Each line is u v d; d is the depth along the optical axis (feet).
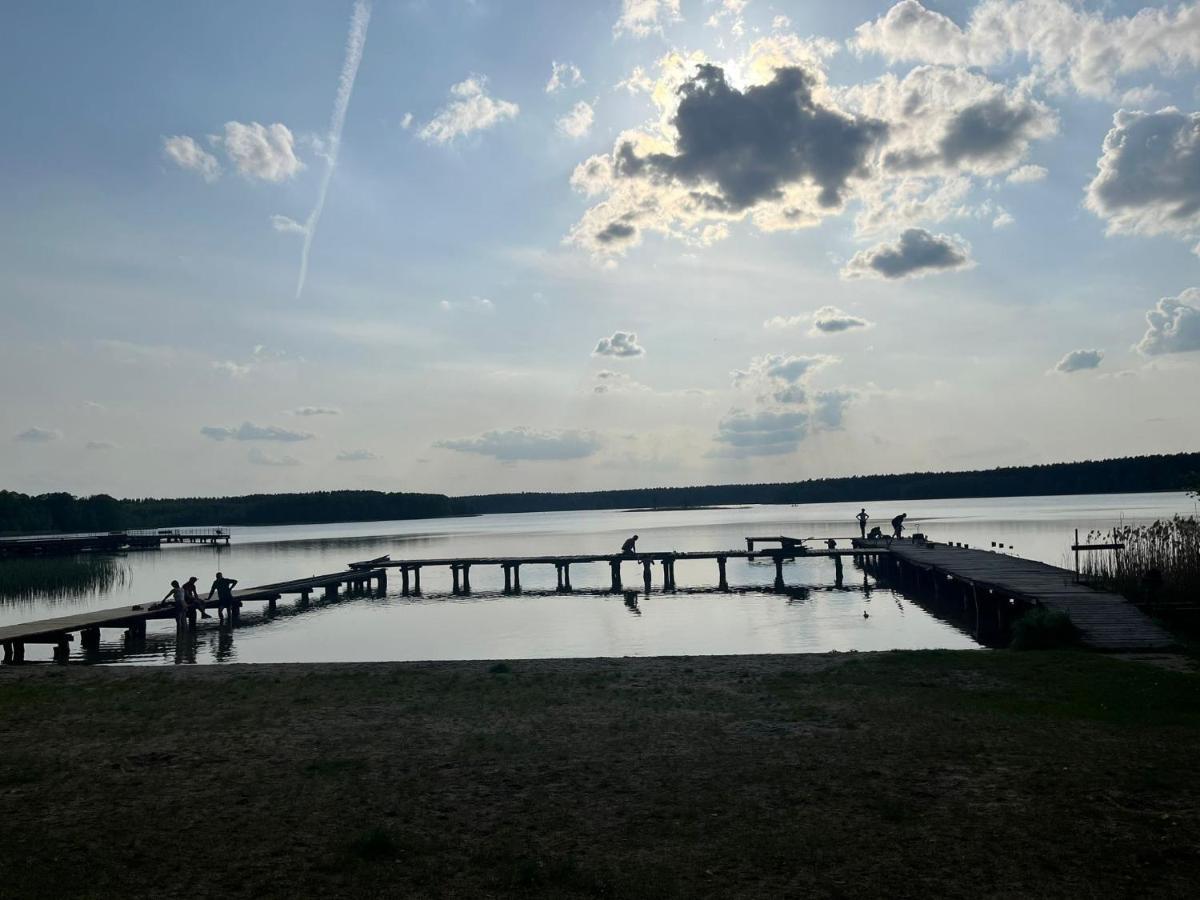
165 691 55.47
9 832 29.71
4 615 137.80
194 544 386.93
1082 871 24.38
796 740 38.93
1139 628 66.59
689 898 23.43
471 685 54.19
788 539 179.73
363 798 32.65
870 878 24.34
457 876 25.27
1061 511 407.44
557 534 392.68
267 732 43.80
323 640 104.01
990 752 35.81
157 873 25.95
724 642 92.94
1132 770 32.65
